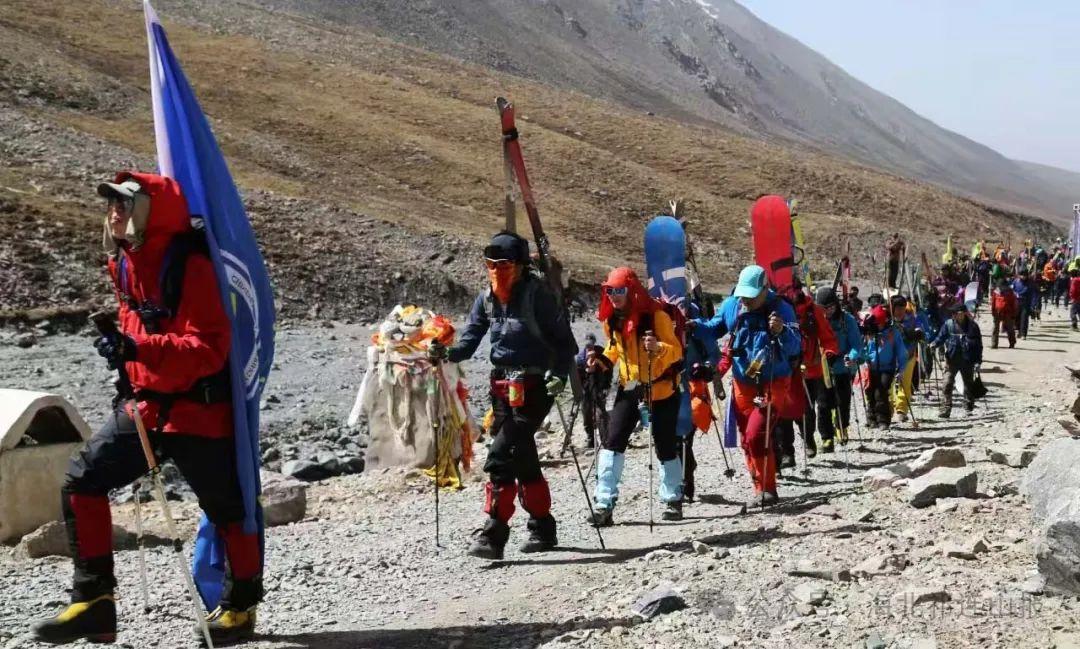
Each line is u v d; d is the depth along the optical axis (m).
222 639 5.58
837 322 14.03
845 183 94.38
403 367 12.96
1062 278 48.91
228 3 113.19
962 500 8.19
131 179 4.98
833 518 8.22
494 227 57.34
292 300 30.86
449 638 5.79
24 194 33.03
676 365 9.09
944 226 89.50
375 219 41.22
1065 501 5.66
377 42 117.75
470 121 83.56
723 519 8.96
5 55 58.28
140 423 4.92
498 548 7.78
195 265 4.98
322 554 8.29
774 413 9.67
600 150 84.94
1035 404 18.03
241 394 5.13
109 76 65.75
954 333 17.55
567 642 5.53
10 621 6.11
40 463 9.02
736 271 61.56
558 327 7.49
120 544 8.61
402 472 12.76
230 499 5.24
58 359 20.89
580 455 13.73
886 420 16.12
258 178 50.72
